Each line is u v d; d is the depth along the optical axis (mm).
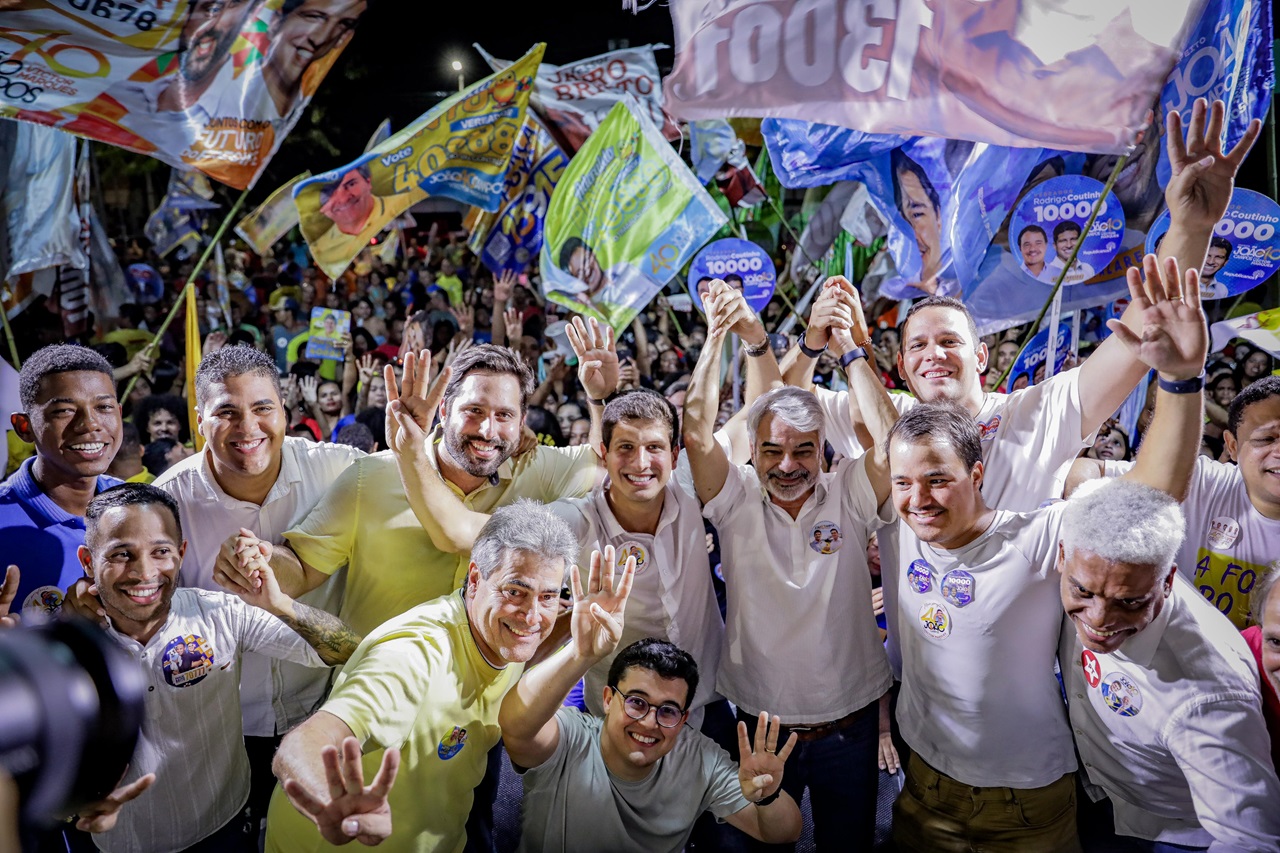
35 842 750
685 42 3783
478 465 3301
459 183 5820
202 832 3033
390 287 11188
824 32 3684
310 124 16219
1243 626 3619
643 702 3021
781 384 3996
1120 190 4906
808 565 3307
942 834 3115
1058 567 2734
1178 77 4262
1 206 6062
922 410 2928
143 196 14062
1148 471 2926
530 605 2656
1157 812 2859
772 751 2967
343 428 5328
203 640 2955
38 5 4344
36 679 755
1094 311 8375
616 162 5375
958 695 2988
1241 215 4996
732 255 7000
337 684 2643
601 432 3377
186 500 3475
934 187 5383
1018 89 3697
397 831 2723
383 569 3365
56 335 9102
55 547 3400
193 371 5371
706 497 3463
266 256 11977
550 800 3197
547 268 5516
